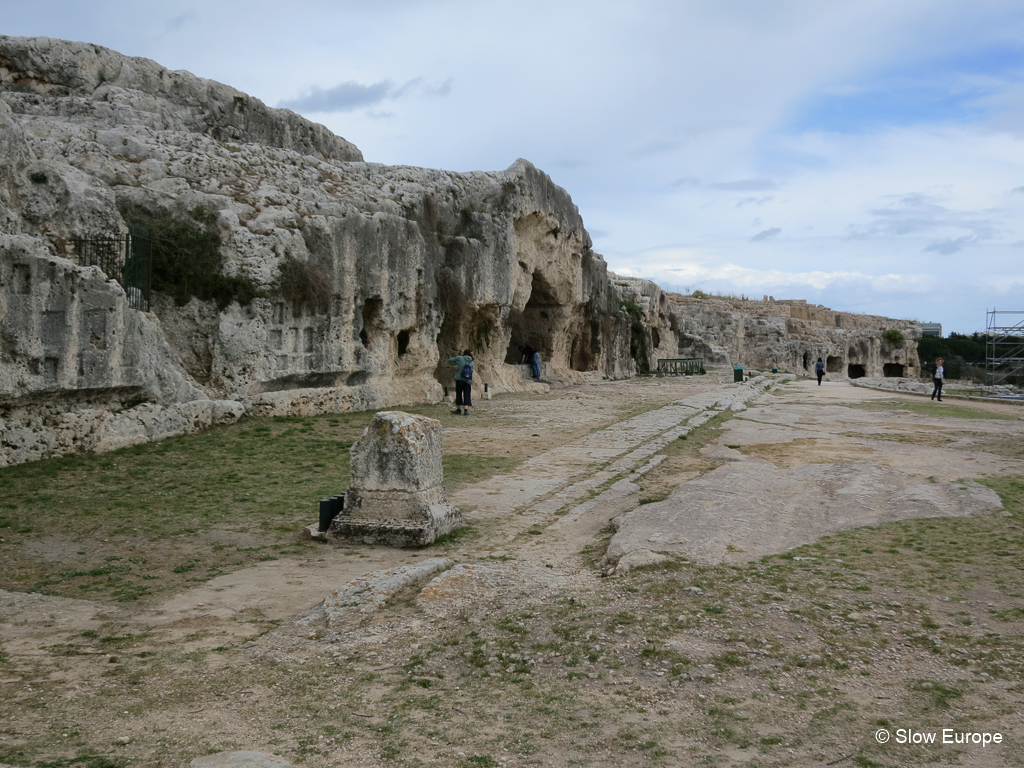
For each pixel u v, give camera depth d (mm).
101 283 12930
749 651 5523
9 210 12562
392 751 4324
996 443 17875
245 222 17672
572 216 35562
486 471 13781
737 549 8039
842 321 84500
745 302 84000
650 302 54656
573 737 4484
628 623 6070
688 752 4273
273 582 7555
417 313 23391
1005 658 5293
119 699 4969
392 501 9109
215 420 15820
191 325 16656
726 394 31984
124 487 11352
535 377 34500
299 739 4469
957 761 4066
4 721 4590
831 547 8211
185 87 21406
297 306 18359
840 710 4691
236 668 5508
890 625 5934
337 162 24375
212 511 10367
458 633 6070
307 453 14445
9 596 6930
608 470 13898
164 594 7188
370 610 6473
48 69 19234
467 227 27047
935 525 9203
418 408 22547
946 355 92188
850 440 18484
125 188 16422
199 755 4230
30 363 11734
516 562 8047
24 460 11891
